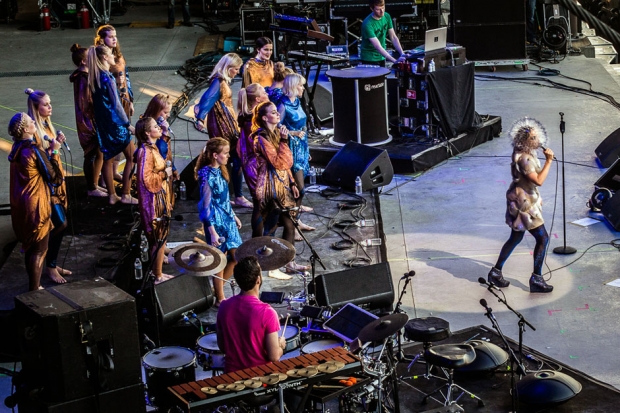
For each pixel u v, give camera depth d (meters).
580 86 19.92
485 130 16.75
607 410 8.70
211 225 10.36
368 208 13.33
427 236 13.05
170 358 8.53
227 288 11.02
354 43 22.86
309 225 12.76
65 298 7.29
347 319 8.94
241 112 11.52
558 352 9.96
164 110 11.69
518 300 11.09
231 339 7.71
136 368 7.34
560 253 12.27
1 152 16.91
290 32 16.36
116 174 14.54
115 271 11.19
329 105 17.48
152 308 9.83
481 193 14.50
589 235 12.80
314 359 7.64
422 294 11.31
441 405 8.93
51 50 24.56
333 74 15.68
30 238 10.26
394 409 8.61
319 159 15.71
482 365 9.20
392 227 13.41
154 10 29.36
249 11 22.72
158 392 8.43
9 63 23.31
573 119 17.67
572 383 8.80
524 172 10.98
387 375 8.30
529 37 22.58
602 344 10.09
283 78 13.09
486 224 13.36
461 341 10.08
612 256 12.13
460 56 16.30
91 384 7.20
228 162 14.04
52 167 10.33
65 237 12.24
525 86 20.06
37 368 7.28
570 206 13.77
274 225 11.30
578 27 23.25
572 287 11.36
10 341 10.12
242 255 9.30
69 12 27.30
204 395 7.06
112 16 28.69
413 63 15.91
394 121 16.50
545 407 8.73
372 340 7.92
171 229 12.60
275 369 7.45
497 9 20.78
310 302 10.19
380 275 10.30
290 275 11.27
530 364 9.57
